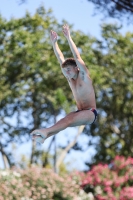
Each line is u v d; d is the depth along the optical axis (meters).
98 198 53.50
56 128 21.33
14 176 49.75
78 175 54.38
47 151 73.88
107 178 54.12
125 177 54.78
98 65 72.25
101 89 74.31
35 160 77.69
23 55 68.06
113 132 78.25
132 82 74.00
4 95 68.19
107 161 77.75
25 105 72.81
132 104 76.38
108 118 77.75
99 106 76.56
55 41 23.94
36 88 69.62
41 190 49.50
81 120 21.95
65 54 69.25
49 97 68.38
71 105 68.50
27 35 68.38
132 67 73.94
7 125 73.69
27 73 69.12
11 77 69.38
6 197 46.62
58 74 68.62
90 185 54.09
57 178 51.19
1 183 47.44
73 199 51.09
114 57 72.94
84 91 22.55
